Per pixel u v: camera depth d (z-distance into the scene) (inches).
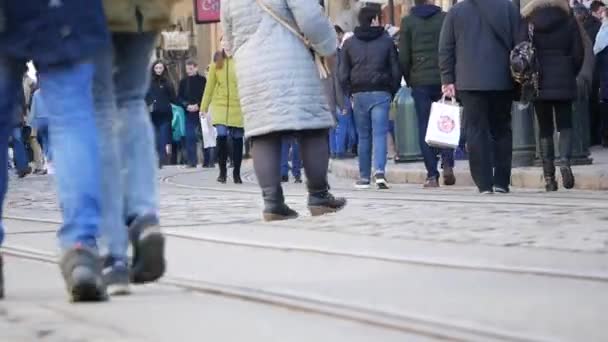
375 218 731.4
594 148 1667.1
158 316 390.3
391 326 360.2
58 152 414.0
